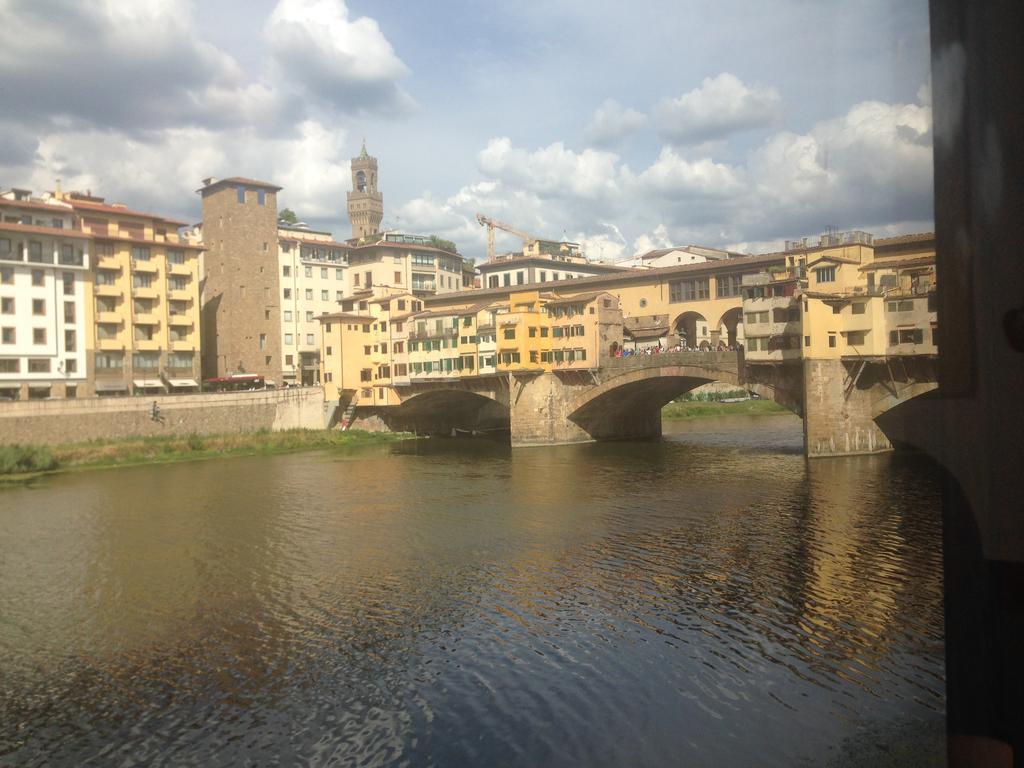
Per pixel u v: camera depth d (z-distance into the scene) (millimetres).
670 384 70312
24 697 20141
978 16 2490
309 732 18031
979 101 2539
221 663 22031
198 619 25734
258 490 51156
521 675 20562
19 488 53500
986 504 2580
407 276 108938
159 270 82875
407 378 83750
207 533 38531
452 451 71688
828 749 15945
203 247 86562
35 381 72562
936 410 2699
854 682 18812
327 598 27578
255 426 79938
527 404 72688
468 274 126812
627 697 19031
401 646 22875
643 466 55688
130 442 68812
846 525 33969
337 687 20281
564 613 25016
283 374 99875
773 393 56688
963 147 2566
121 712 19219
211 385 94625
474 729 17875
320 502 46344
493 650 22281
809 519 35625
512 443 72812
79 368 75688
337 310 106812
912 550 29328
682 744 16766
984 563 2602
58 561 33750
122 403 70562
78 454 64438
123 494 50344
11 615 26594
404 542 35531
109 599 28203
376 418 88312
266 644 23375
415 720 18438
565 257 118562
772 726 17156
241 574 31016
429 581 29234
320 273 105375
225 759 17000
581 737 17297
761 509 38406
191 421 75125
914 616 22609
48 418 66250
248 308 93625
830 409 51281
